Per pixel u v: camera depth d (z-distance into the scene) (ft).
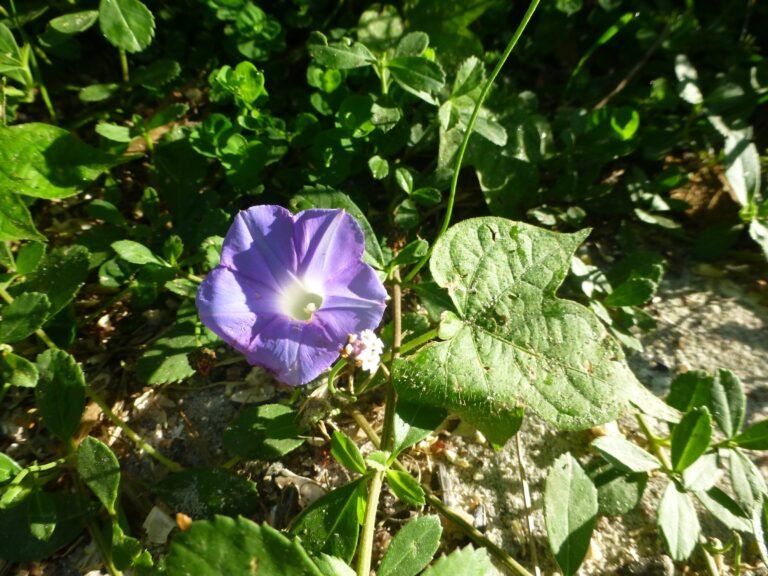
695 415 0.44
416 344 0.50
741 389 0.48
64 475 0.50
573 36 0.78
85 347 0.58
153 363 0.52
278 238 0.46
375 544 0.47
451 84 0.66
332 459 0.51
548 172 0.68
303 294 0.47
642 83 0.74
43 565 0.47
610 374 0.46
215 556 0.36
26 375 0.48
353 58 0.57
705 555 0.46
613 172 0.70
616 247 0.66
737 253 0.65
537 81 0.77
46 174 0.55
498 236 0.51
